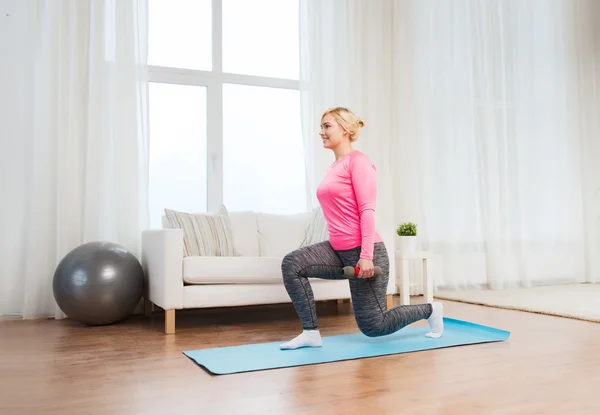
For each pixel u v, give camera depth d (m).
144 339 2.96
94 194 3.94
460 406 1.72
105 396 1.88
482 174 5.42
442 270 5.23
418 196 5.20
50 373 2.21
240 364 2.30
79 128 3.98
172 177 4.47
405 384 1.98
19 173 3.83
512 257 5.50
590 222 5.89
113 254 3.41
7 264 3.79
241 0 4.82
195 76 4.55
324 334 3.06
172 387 1.98
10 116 3.82
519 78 5.68
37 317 3.79
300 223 4.34
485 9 5.56
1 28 3.84
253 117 4.80
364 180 2.52
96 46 4.02
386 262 2.64
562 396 1.83
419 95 5.27
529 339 2.83
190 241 3.72
